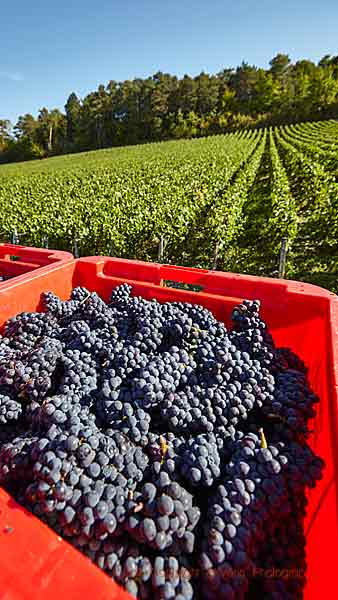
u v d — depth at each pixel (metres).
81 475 1.00
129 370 1.50
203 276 2.27
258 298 2.13
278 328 2.08
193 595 0.89
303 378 1.58
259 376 1.48
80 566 0.67
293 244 9.95
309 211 13.23
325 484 1.12
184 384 1.49
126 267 2.50
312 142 33.16
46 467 0.99
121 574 0.91
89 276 2.54
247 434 1.29
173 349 1.66
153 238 9.83
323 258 8.85
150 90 76.25
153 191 13.54
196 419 1.33
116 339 1.79
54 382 1.50
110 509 0.96
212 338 1.74
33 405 1.40
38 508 0.99
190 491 1.11
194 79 79.88
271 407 1.38
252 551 0.98
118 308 2.13
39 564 0.67
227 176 17.36
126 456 1.10
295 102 70.56
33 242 9.93
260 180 20.25
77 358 1.53
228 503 1.01
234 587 0.90
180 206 10.93
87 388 1.41
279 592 1.00
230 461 1.17
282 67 83.31
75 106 85.06
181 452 1.21
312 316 1.96
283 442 1.27
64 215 10.83
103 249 9.48
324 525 1.02
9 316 2.09
